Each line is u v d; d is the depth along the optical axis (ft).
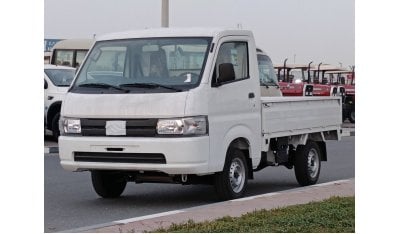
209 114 33.55
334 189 37.42
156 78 34.22
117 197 38.32
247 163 36.86
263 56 68.39
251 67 36.99
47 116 65.21
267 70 67.92
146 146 32.71
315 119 42.78
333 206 30.71
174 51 34.71
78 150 34.14
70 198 37.73
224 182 34.94
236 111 35.55
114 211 33.81
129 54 35.29
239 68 36.32
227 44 35.55
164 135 32.71
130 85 34.01
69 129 34.58
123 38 36.06
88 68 35.83
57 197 37.99
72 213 33.22
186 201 36.94
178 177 34.04
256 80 37.24
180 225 26.86
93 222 30.99
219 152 34.19
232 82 35.35
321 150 44.68
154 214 31.45
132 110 33.14
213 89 33.99
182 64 34.35
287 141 40.83
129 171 34.22
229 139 34.96
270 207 31.71
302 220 27.66
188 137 32.58
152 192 40.37
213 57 34.37
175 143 32.42
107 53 35.91
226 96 34.83
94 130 33.91
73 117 34.50
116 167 33.45
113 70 35.29
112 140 33.35
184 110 32.71
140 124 33.01
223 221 27.76
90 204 35.86
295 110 40.60
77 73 35.94
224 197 35.17
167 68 34.40
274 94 67.41
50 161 53.88
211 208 31.63
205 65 34.01
